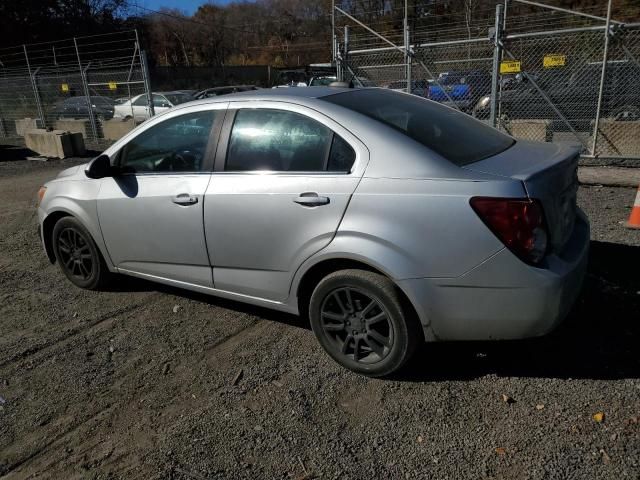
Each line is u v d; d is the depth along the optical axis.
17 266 5.62
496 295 2.83
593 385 3.04
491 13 18.50
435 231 2.87
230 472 2.60
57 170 12.39
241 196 3.49
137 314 4.30
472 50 11.42
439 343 3.59
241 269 3.65
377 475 2.52
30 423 3.05
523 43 9.71
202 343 3.80
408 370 3.31
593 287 4.22
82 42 36.47
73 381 3.43
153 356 3.67
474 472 2.50
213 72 36.88
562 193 3.08
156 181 3.95
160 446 2.80
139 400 3.20
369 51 10.87
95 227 4.39
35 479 2.63
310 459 2.65
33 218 7.79
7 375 3.53
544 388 3.04
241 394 3.19
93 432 2.95
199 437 2.85
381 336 3.17
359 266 3.17
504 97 10.82
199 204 3.68
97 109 17.47
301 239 3.27
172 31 60.66
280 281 3.48
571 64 9.49
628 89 9.66
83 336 4.00
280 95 3.59
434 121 3.54
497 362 3.33
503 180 2.81
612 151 9.18
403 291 2.98
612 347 3.40
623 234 5.50
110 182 4.24
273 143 3.47
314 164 3.29
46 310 4.47
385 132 3.15
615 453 2.54
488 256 2.79
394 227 2.96
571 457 2.53
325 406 3.04
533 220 2.76
